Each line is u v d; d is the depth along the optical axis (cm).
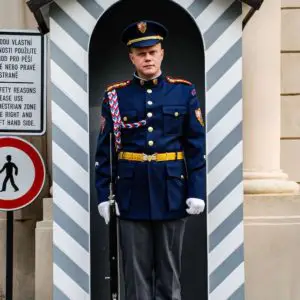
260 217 855
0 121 792
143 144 708
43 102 795
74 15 729
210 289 737
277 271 853
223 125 732
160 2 800
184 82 721
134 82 720
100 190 714
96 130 797
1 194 777
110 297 721
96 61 802
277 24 891
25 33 794
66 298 735
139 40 703
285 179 894
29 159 779
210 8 730
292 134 968
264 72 884
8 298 778
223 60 730
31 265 920
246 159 885
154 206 705
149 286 724
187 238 793
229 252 736
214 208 734
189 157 714
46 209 852
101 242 789
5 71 793
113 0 729
